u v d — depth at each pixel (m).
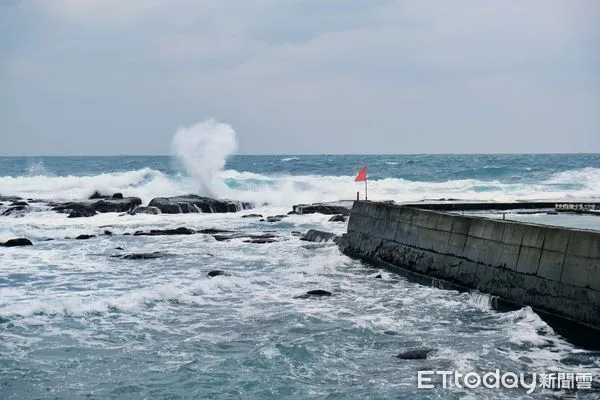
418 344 11.06
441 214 16.02
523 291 12.80
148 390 9.04
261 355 10.42
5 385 9.25
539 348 10.76
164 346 11.02
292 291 15.44
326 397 8.72
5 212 32.28
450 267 15.31
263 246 22.70
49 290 15.59
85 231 26.45
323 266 18.66
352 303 14.14
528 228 12.97
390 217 18.44
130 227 28.09
